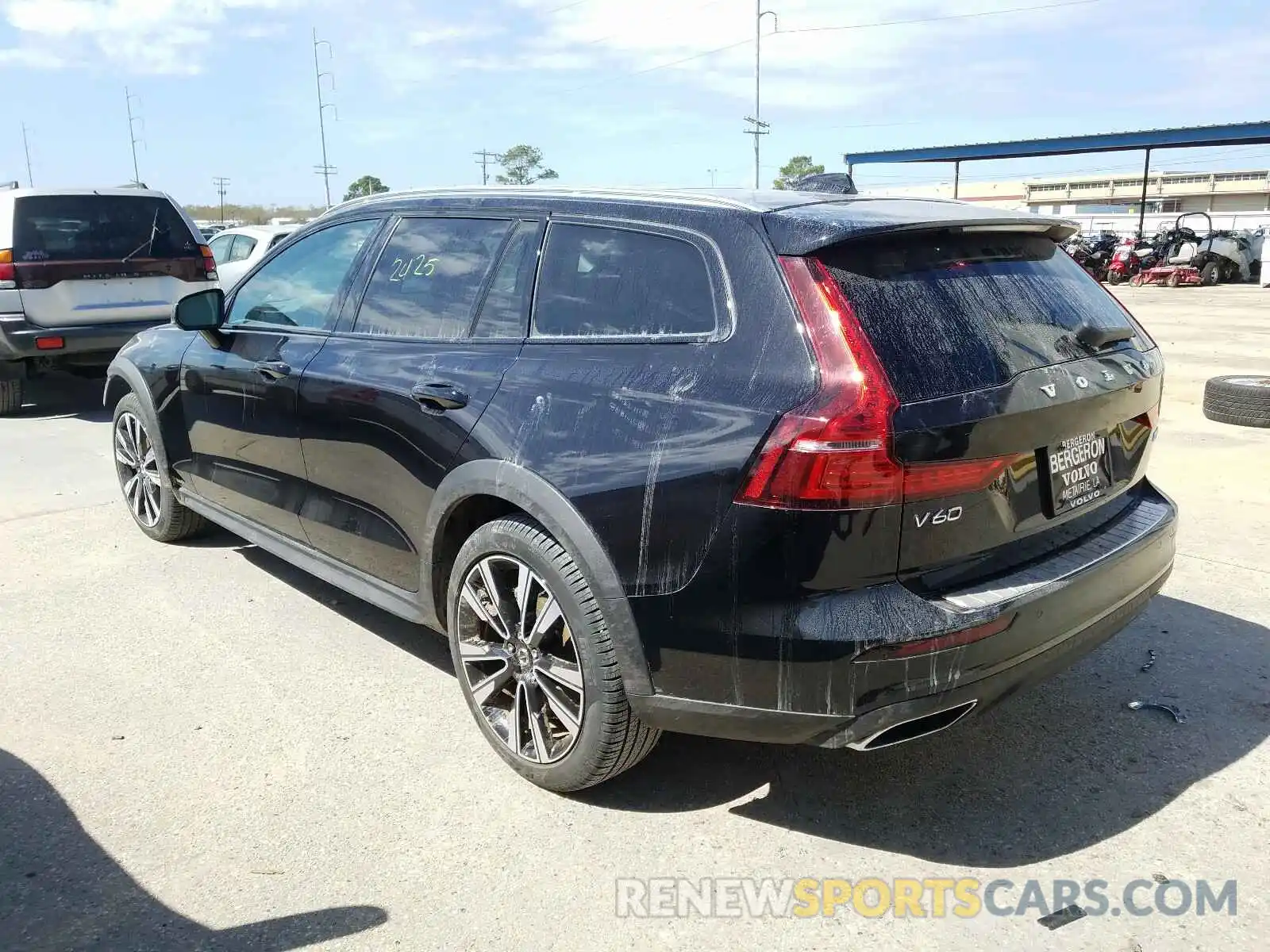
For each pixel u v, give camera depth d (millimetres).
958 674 2480
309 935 2479
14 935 2471
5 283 8383
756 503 2453
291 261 4262
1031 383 2635
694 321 2744
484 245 3410
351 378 3602
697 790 3113
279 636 4238
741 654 2541
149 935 2475
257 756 3299
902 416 2385
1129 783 3102
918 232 2715
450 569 3402
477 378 3164
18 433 8414
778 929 2502
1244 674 3770
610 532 2727
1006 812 2971
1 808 2998
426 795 3084
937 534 2496
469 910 2572
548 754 3035
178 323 4312
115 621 4387
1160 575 3174
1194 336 14773
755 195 2992
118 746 3359
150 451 5297
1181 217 30688
